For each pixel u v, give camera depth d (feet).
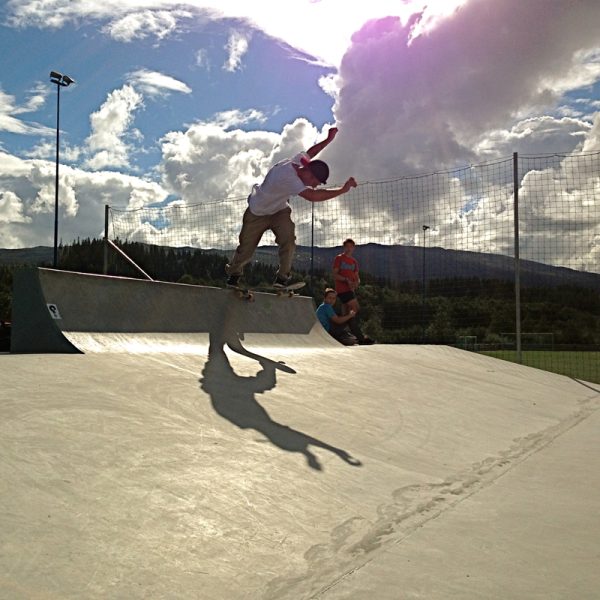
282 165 18.37
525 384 22.80
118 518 6.77
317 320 24.81
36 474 7.21
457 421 15.16
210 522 7.23
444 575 6.87
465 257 38.34
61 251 63.36
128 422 9.56
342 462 10.38
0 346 26.25
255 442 10.21
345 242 30.63
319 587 6.33
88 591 5.43
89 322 14.98
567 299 37.81
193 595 5.76
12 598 5.06
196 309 18.70
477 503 9.61
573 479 11.35
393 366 20.22
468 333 39.24
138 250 40.29
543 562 7.41
